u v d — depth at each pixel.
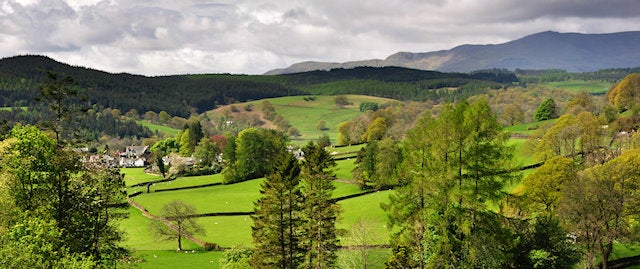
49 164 47.91
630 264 56.50
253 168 153.75
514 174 39.72
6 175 45.72
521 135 148.75
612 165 59.88
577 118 107.19
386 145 117.19
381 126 194.00
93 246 48.03
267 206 53.53
